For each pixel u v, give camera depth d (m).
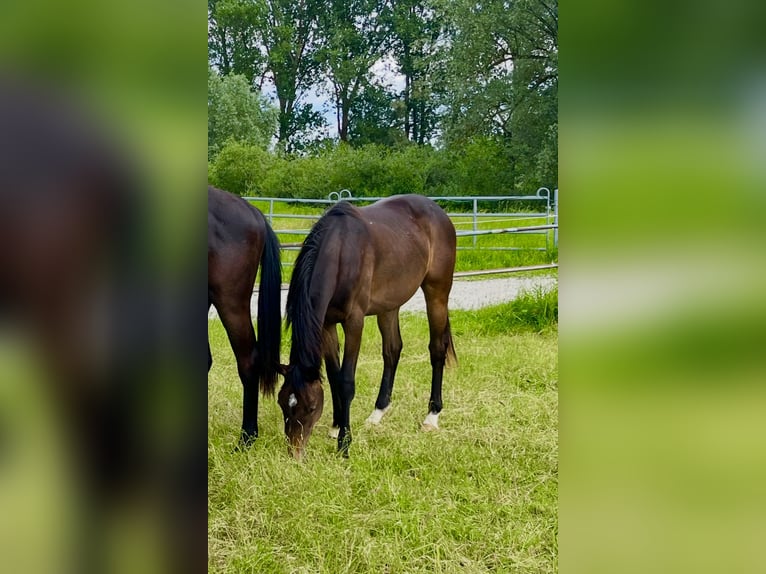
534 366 4.30
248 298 3.21
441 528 2.26
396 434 3.24
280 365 2.96
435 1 11.73
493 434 3.13
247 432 3.13
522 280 6.83
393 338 3.61
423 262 3.59
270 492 2.45
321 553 2.13
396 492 2.51
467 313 5.80
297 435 2.87
